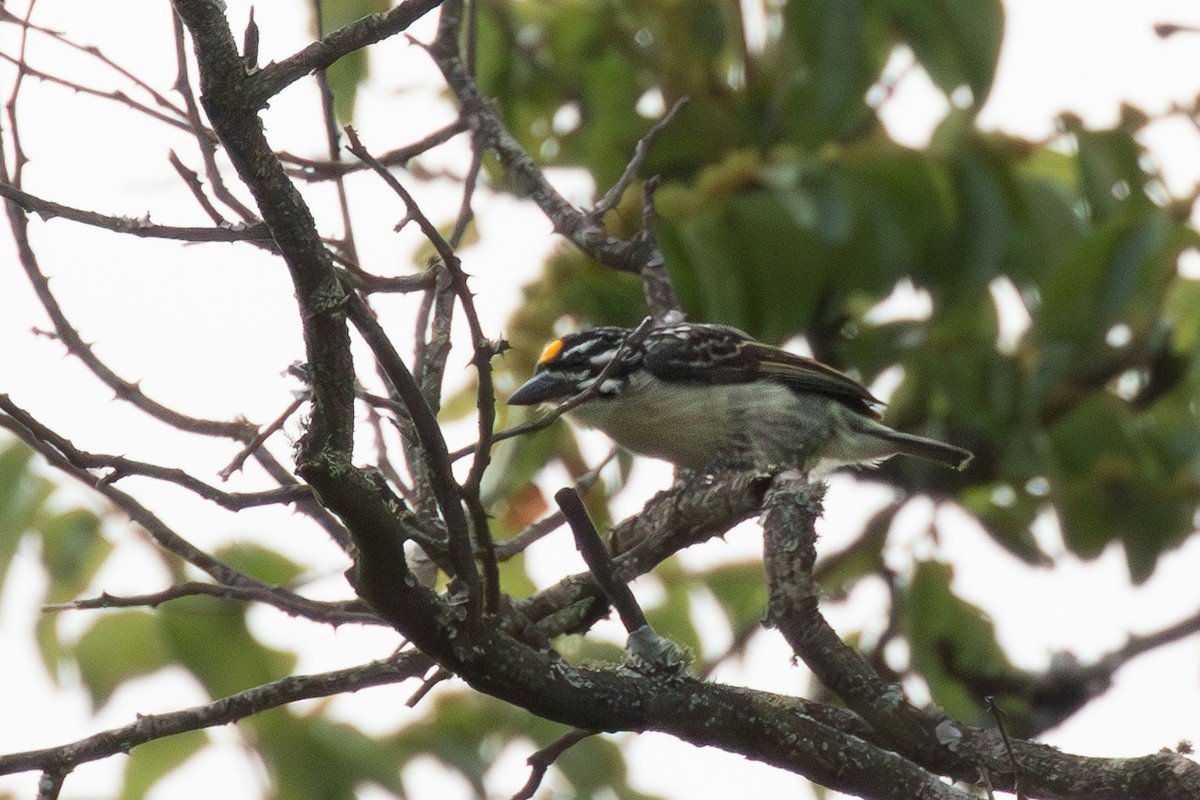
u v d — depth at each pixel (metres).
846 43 12.20
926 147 12.72
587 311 12.31
